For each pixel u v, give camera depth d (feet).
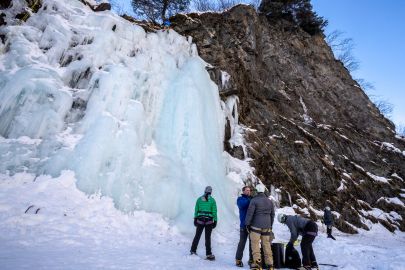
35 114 27.50
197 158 35.04
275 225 40.19
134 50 39.47
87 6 42.63
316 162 58.49
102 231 21.21
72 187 24.63
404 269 19.39
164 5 79.36
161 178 29.81
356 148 71.15
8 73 29.01
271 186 49.90
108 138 27.68
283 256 19.21
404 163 76.28
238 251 18.51
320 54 85.35
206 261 18.70
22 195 22.07
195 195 31.30
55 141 26.91
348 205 55.88
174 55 46.24
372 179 66.59
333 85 81.87
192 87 38.86
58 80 30.86
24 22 35.94
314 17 84.43
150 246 20.58
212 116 41.93
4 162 24.53
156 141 34.83
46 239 17.12
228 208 36.11
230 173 44.73
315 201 53.52
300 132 63.10
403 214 63.36
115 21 39.09
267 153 53.98
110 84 31.14
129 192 26.91
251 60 64.44
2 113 26.55
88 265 13.37
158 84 37.78
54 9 37.45
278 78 71.97
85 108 30.53
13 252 13.76
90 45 34.83
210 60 56.90
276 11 79.36
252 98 62.69
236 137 51.72
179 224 27.02
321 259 23.45
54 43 33.47
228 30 63.46
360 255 25.29
